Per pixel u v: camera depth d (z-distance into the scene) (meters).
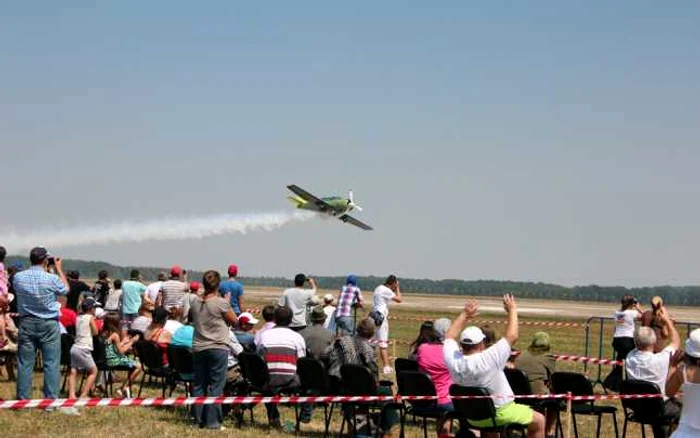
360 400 11.43
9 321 17.83
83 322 14.92
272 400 10.82
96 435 12.42
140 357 16.25
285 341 13.89
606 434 14.80
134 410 14.66
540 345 13.41
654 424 12.06
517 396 11.51
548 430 13.24
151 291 20.61
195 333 13.37
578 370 23.64
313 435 13.48
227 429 13.38
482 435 10.61
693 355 8.57
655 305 16.14
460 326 10.47
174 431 12.92
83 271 134.50
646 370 12.59
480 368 10.14
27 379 14.19
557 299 178.25
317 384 13.32
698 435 8.34
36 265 14.20
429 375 12.21
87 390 15.01
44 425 13.06
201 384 13.37
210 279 13.31
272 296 81.31
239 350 14.91
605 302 152.50
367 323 13.65
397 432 13.93
